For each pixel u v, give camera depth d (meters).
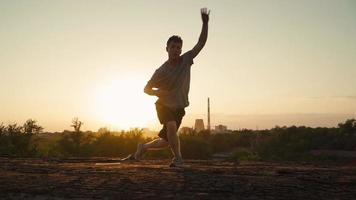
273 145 42.41
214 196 3.12
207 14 5.40
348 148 37.53
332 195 3.19
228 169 4.71
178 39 5.24
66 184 3.57
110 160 6.34
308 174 4.27
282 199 3.05
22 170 4.58
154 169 4.68
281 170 4.51
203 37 5.42
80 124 28.53
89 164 5.54
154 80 5.27
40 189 3.34
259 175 4.17
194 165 5.50
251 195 3.17
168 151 21.12
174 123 5.25
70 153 27.39
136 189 3.36
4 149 20.84
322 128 44.66
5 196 3.14
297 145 40.19
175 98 5.29
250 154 32.62
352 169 4.85
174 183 3.61
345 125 44.31
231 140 55.59
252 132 62.03
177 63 5.31
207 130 54.72
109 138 29.91
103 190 3.32
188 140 32.16
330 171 4.58
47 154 23.70
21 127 23.08
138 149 6.26
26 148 22.67
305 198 3.08
